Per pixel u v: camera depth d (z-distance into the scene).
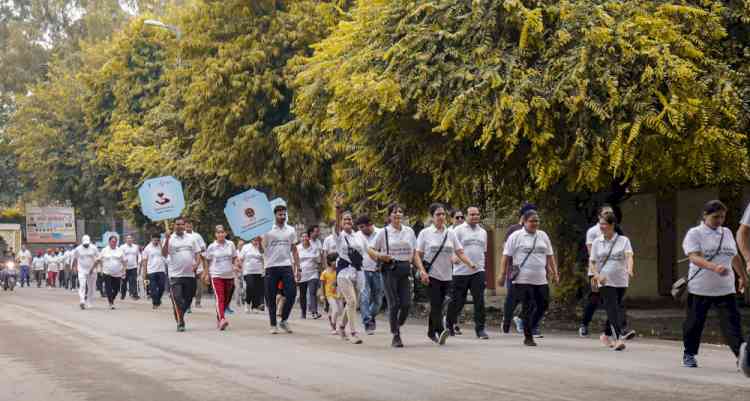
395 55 17.75
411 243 14.18
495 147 17.80
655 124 15.61
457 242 14.54
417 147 19.53
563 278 19.88
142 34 43.62
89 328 18.41
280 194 30.41
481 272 15.51
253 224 16.98
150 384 10.40
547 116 16.36
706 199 23.94
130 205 41.62
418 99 17.52
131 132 40.25
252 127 28.75
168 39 37.19
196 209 34.72
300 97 21.72
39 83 56.78
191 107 29.80
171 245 17.72
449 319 15.78
